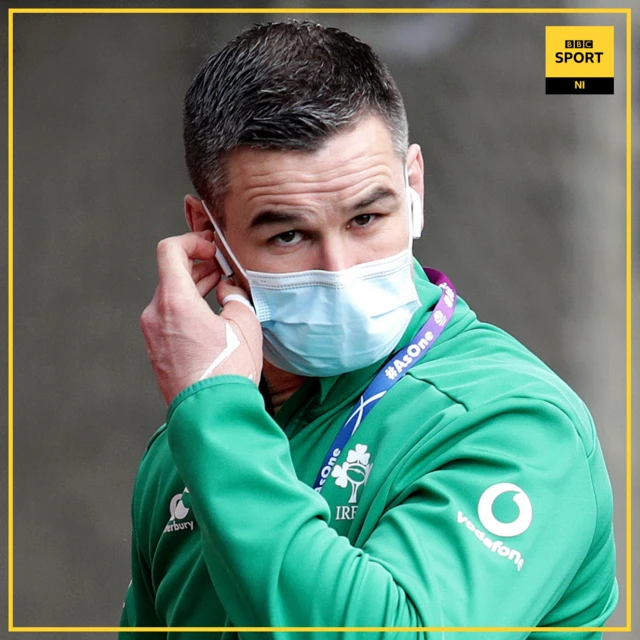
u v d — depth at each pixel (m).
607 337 23.19
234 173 7.34
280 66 7.20
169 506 8.46
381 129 7.31
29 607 22.06
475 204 23.95
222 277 7.89
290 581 6.54
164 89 25.22
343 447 7.61
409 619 6.40
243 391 7.04
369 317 7.39
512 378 7.32
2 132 24.89
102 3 25.64
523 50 24.73
